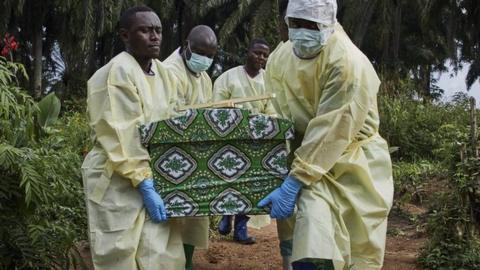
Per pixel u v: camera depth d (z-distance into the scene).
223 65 29.80
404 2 25.66
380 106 14.03
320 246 4.05
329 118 4.15
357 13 23.94
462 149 6.13
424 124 13.98
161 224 4.31
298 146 4.60
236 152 4.24
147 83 4.46
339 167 4.32
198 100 5.96
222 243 7.36
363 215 4.30
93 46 26.55
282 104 4.61
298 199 4.28
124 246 4.20
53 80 30.11
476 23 25.73
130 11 4.53
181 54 5.96
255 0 25.33
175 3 29.25
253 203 4.24
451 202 6.22
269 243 7.39
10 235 4.68
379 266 4.39
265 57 7.33
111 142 4.22
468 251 6.07
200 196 4.24
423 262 6.23
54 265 5.10
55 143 5.55
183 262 4.45
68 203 5.23
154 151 4.27
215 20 30.06
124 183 4.30
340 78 4.18
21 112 5.00
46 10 25.78
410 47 30.66
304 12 4.14
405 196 9.26
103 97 4.31
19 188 4.65
